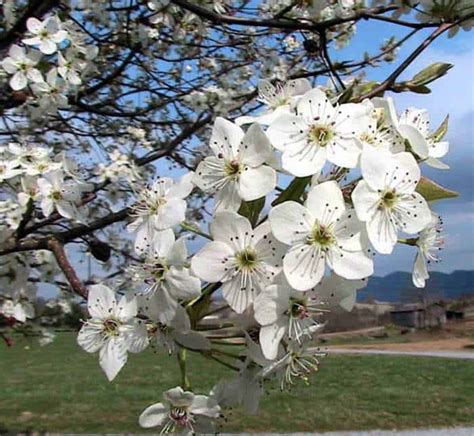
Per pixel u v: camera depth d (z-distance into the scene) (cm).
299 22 243
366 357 1680
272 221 125
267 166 134
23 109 385
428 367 1459
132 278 143
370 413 945
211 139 139
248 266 128
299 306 126
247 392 139
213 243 129
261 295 125
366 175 126
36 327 378
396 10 208
